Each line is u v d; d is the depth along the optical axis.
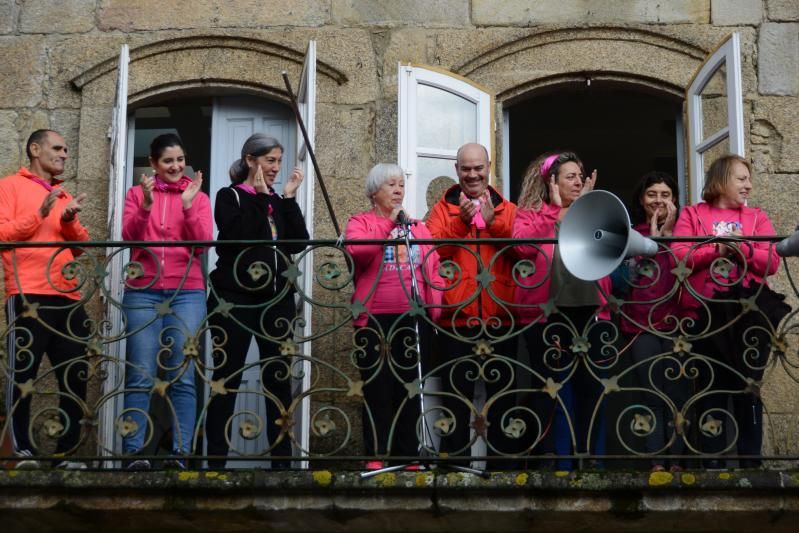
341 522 9.18
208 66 11.36
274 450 9.37
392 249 9.35
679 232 9.55
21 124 11.27
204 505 8.96
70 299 9.56
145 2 11.48
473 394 9.41
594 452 9.17
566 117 14.01
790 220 10.98
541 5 11.46
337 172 11.17
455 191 9.74
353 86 11.34
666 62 11.34
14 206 9.57
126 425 8.95
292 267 9.16
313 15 11.46
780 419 10.48
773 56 11.29
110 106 11.28
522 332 9.20
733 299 9.23
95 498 8.98
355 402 10.55
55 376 10.35
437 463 9.00
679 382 9.48
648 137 14.38
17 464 9.18
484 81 11.35
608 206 8.73
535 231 9.41
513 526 9.19
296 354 9.08
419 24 11.45
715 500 8.85
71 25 11.45
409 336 9.20
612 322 9.34
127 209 9.64
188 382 9.39
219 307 9.16
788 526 9.07
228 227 9.45
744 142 10.99
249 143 9.60
